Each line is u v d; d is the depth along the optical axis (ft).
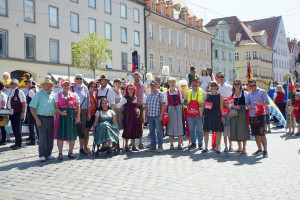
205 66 172.45
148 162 25.00
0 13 81.30
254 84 27.63
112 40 114.01
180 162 24.91
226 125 29.73
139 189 17.63
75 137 26.76
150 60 131.64
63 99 26.07
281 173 20.81
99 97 30.01
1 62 81.20
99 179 19.92
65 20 97.55
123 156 27.84
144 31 127.85
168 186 18.11
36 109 25.73
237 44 221.05
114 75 114.32
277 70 256.93
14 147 32.04
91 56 90.17
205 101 28.96
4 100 32.35
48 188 18.20
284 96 45.83
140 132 30.48
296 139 37.50
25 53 86.94
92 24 106.93
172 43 145.18
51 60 93.86
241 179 19.44
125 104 30.25
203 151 29.40
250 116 27.58
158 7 137.69
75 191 17.51
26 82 36.81
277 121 52.95
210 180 19.33
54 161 25.85
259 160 25.35
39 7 90.22
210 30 188.14
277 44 256.73
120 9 117.50
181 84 34.96
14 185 18.99
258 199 15.61
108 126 28.27
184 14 155.43
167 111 30.89
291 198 15.67
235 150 29.78
